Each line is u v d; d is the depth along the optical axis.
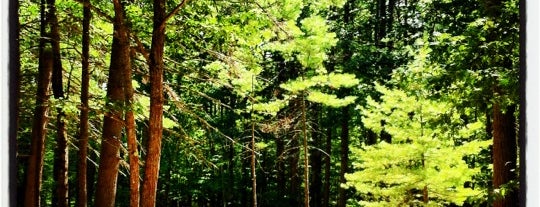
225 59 10.52
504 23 6.91
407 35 18.66
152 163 6.98
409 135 11.67
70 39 9.95
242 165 26.88
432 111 11.38
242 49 10.83
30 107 8.60
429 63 8.67
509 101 6.74
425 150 11.47
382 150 11.74
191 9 9.00
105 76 11.36
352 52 21.66
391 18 23.30
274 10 10.62
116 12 7.02
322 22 15.90
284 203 25.31
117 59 9.49
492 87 6.84
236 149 25.56
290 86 16.47
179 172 24.66
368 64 20.62
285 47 15.34
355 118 22.84
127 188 23.91
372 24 23.50
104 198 9.63
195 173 24.88
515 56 6.86
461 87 7.34
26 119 10.26
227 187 25.31
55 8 8.74
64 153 9.30
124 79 7.23
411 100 11.37
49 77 8.70
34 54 9.84
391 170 11.70
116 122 9.71
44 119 9.06
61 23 8.99
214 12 9.16
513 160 8.78
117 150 9.76
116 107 6.95
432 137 11.95
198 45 10.21
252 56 11.43
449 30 11.02
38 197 9.16
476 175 12.62
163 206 26.56
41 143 9.05
